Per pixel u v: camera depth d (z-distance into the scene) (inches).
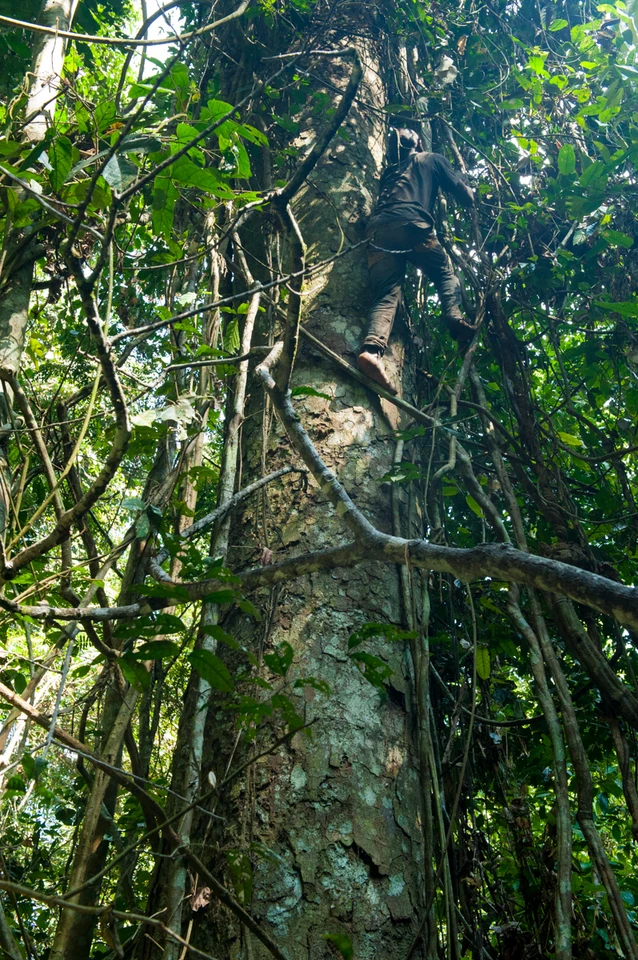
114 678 84.4
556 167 156.1
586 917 100.4
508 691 132.3
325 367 116.0
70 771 110.9
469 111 169.6
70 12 100.7
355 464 108.3
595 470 146.8
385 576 100.7
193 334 120.9
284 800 82.2
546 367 158.4
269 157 135.0
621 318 138.4
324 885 78.0
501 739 119.7
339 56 145.9
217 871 78.9
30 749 70.2
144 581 86.7
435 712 112.8
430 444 125.8
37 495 126.4
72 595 70.6
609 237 127.5
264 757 84.7
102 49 169.3
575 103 160.9
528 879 104.5
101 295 133.3
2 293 88.2
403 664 96.5
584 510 148.2
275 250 128.2
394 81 161.2
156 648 59.7
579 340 168.9
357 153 141.9
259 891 77.2
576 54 161.6
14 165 75.7
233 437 103.6
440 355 149.3
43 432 91.7
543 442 140.2
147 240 130.2
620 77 137.5
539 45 168.7
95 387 69.9
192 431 97.1
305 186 136.0
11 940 52.8
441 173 143.8
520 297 147.1
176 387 96.5
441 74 164.7
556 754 89.3
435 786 88.0
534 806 136.3
